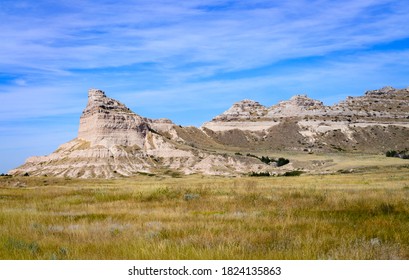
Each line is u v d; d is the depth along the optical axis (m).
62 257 10.87
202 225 15.13
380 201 21.56
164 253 10.48
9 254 11.46
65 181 105.62
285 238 12.40
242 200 24.70
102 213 20.66
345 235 12.91
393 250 10.87
